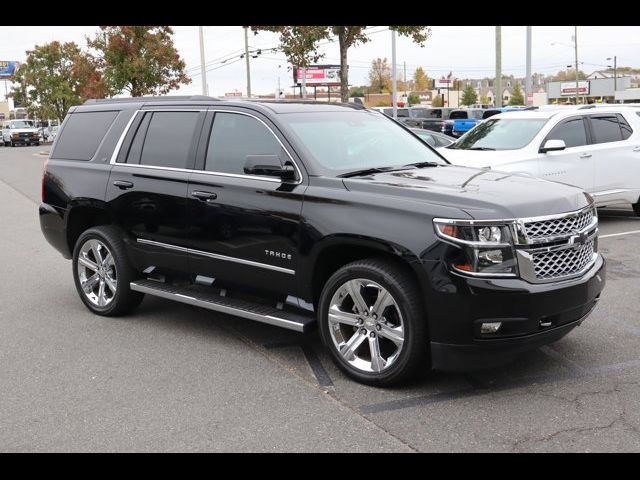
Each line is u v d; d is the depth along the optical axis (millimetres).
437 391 4531
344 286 4668
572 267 4469
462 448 3754
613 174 10852
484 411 4203
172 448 3820
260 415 4223
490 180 4906
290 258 4941
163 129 6039
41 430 4074
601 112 10969
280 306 5191
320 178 4906
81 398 4543
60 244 6844
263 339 5738
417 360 4406
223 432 4004
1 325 6273
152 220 5871
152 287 5977
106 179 6270
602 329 5750
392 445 3805
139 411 4316
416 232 4297
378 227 4441
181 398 4508
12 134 57188
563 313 4344
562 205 4477
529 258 4234
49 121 71688
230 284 5449
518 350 4289
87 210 6520
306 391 4590
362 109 6156
